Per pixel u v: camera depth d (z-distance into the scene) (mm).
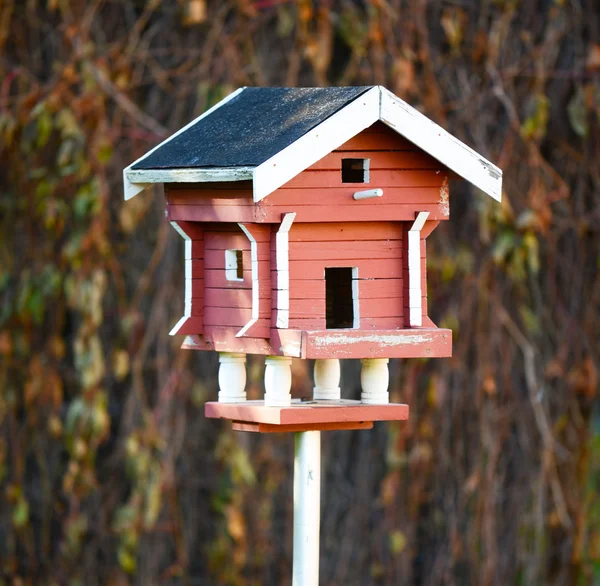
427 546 16703
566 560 16922
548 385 16703
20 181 16203
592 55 16344
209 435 16750
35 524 17125
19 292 16250
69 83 15773
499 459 16641
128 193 11031
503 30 16078
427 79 15805
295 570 10617
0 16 16250
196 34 16469
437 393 16141
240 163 9852
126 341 16109
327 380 11086
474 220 16078
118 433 17234
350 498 17250
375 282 10469
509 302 16219
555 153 16641
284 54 16281
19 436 16594
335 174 10148
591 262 16766
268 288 10219
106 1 16328
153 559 16703
